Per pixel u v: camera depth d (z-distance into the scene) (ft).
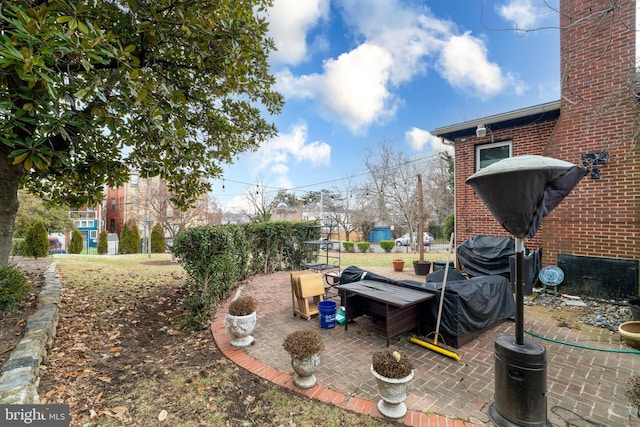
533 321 15.06
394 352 8.31
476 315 12.71
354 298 14.73
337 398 8.82
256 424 7.79
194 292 16.37
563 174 7.31
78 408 8.11
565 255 19.34
